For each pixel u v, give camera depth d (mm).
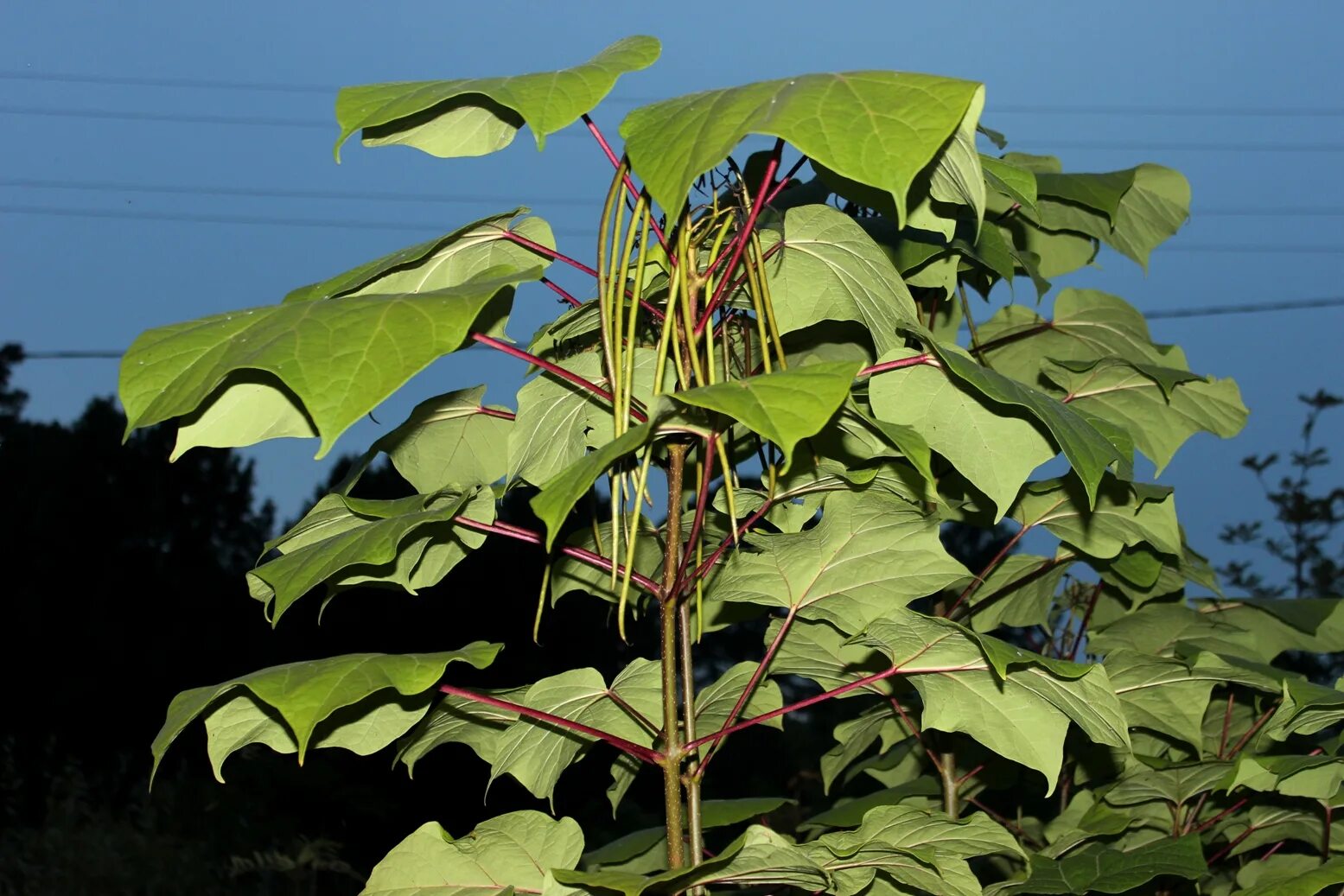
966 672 1661
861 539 1635
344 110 1285
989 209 2166
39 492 8570
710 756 1559
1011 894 1865
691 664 1600
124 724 7988
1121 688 2109
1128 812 2359
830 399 1057
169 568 8602
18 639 7984
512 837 1530
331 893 6094
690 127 1146
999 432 1605
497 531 1592
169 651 8141
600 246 1358
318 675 1364
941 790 2334
